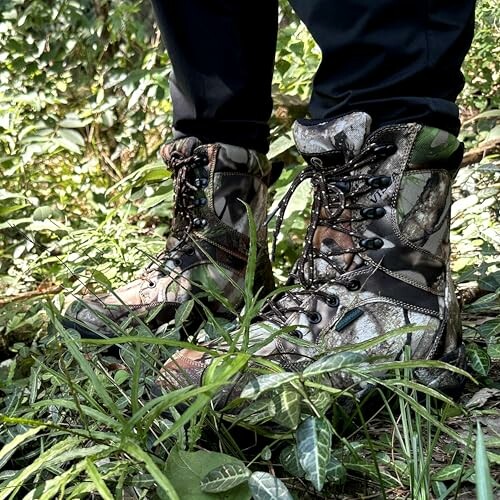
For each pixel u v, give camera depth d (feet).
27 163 11.57
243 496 2.39
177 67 4.56
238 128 4.66
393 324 3.36
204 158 4.59
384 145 3.38
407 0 3.23
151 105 11.49
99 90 11.85
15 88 12.14
